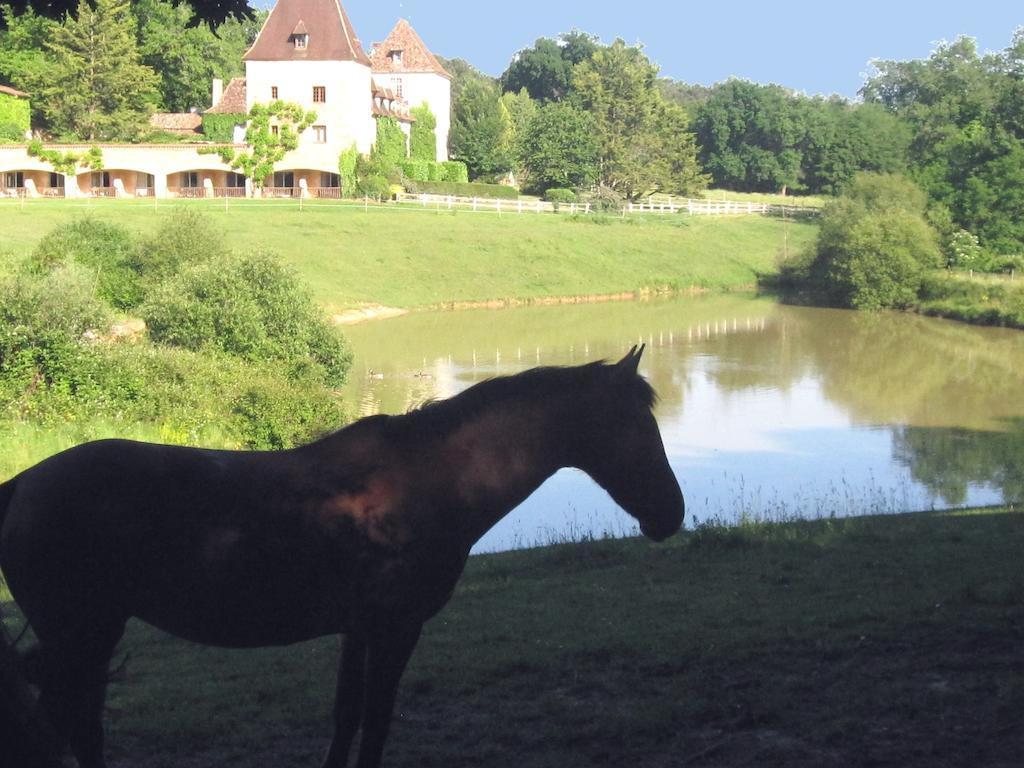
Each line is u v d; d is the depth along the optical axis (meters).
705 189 125.50
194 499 5.36
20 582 5.29
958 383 39.34
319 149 84.50
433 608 5.69
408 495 5.55
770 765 6.12
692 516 20.59
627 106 107.00
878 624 8.69
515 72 156.50
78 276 28.23
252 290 32.62
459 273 67.81
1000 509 16.84
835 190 118.25
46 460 5.48
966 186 76.06
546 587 11.18
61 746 4.77
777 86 128.75
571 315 60.38
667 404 34.78
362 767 5.50
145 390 26.03
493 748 6.54
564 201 96.19
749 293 74.50
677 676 7.68
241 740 6.77
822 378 40.12
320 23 85.44
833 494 23.02
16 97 84.50
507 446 5.77
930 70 152.75
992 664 7.53
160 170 81.38
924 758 6.09
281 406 26.86
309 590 5.46
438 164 98.12
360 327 54.16
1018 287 61.25
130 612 5.44
